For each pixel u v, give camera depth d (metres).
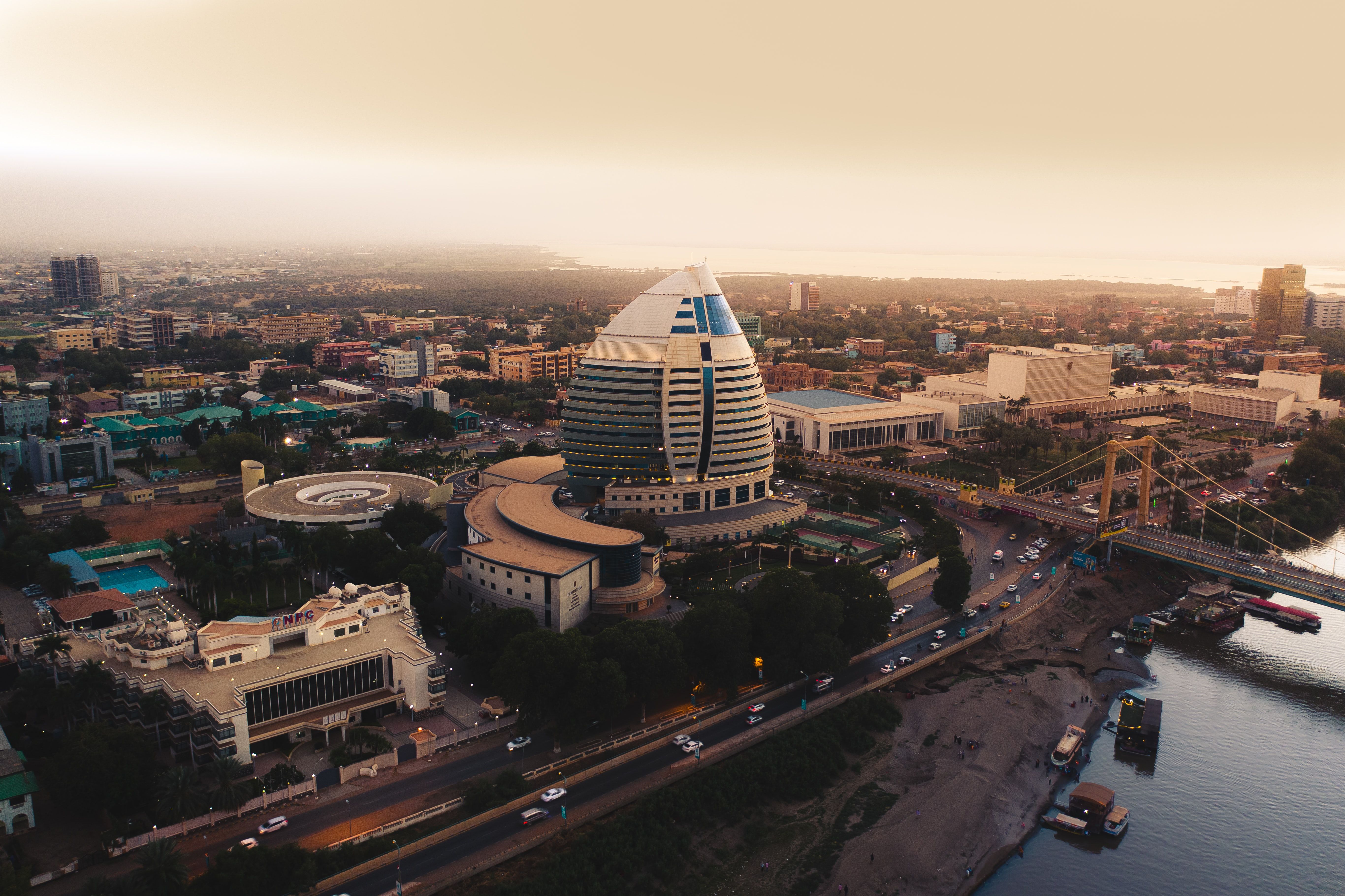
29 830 191.25
